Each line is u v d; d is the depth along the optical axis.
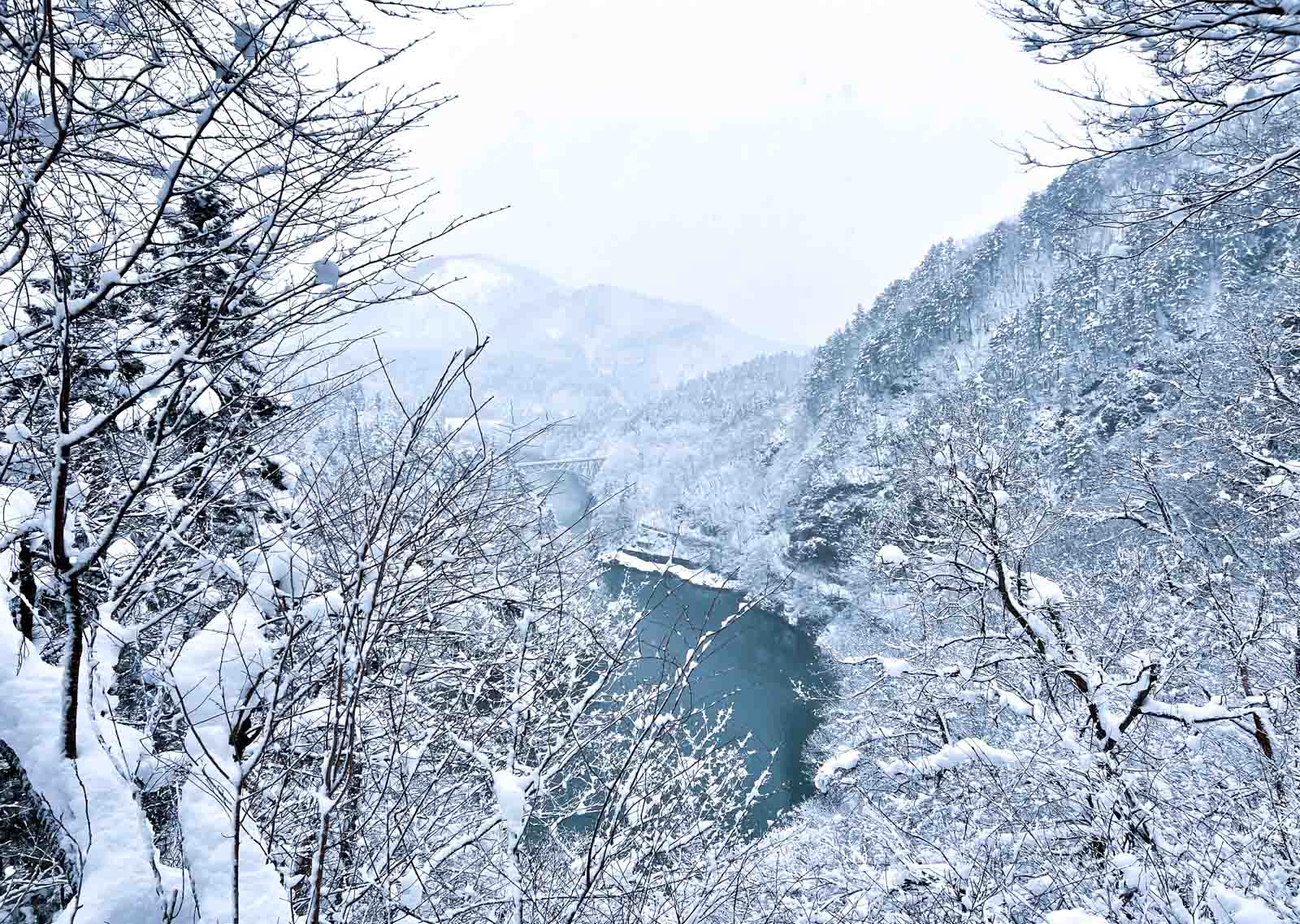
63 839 2.64
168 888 2.72
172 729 3.37
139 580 3.93
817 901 6.78
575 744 4.50
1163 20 3.93
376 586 3.00
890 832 7.51
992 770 7.08
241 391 3.85
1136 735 7.92
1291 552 12.55
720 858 5.04
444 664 4.51
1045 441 42.03
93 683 3.31
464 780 4.29
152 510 4.16
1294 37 3.72
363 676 3.15
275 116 2.98
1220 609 8.78
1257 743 7.45
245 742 3.65
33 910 2.55
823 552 57.19
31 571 3.70
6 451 3.65
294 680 3.82
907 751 10.57
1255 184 4.30
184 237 3.36
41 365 3.61
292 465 4.46
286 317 3.36
